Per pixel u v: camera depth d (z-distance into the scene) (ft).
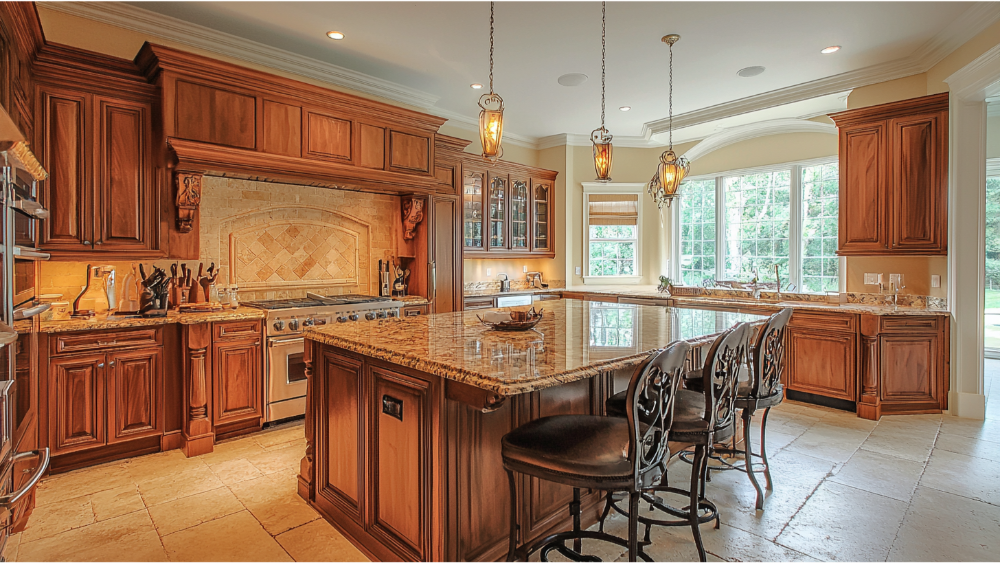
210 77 10.84
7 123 5.00
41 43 9.21
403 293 16.02
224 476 9.20
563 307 11.18
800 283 17.48
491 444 6.22
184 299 11.57
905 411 12.93
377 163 13.79
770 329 7.56
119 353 9.72
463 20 11.10
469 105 17.29
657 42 12.16
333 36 11.94
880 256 14.06
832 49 12.60
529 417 6.73
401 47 12.53
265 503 8.18
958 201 12.24
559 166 21.21
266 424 11.85
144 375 10.05
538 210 21.02
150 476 9.16
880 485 8.71
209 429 10.37
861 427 11.88
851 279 14.89
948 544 6.88
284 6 10.53
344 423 7.31
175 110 10.40
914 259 13.62
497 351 6.05
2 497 4.08
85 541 7.02
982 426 11.82
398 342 6.67
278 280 13.58
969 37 11.35
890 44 12.35
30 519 7.60
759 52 12.77
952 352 12.67
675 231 20.94
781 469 9.43
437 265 16.43
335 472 7.54
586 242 21.39
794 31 11.64
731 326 8.29
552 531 7.10
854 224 14.02
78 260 10.02
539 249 20.98
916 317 12.66
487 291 20.15
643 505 8.15
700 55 12.98
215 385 10.61
